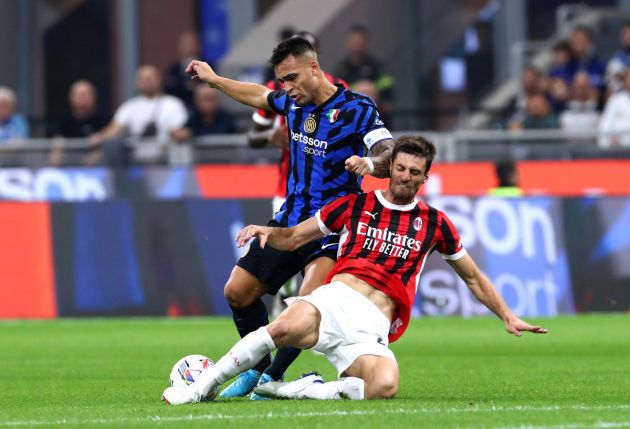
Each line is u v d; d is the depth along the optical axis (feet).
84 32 274.36
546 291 177.88
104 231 179.01
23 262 178.70
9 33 262.67
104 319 177.37
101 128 223.10
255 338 79.25
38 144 204.64
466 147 203.82
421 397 86.33
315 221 83.35
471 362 120.88
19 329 163.53
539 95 222.89
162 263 178.19
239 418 70.69
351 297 81.10
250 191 198.29
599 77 237.45
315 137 87.92
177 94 237.04
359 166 83.51
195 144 205.67
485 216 178.19
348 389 80.53
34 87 266.36
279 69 86.94
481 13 270.87
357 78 228.84
